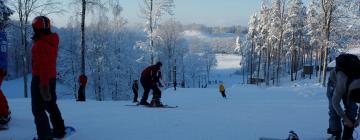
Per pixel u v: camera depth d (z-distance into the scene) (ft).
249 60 286.25
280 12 174.81
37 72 16.74
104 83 165.07
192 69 298.97
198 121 26.45
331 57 186.39
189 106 42.57
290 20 188.03
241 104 49.32
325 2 116.26
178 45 214.28
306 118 29.76
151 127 23.56
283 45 200.75
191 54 309.42
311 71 189.57
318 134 22.16
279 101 61.46
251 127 24.34
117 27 168.04
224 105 45.62
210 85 332.39
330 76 19.35
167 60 203.62
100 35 160.86
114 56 165.27
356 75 16.94
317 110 37.14
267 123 26.37
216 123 25.76
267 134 21.97
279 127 24.59
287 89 102.89
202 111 33.47
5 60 21.59
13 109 32.19
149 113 30.83
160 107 39.42
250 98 81.35
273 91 100.94
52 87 17.79
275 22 183.52
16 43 220.64
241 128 23.84
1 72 21.39
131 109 34.94
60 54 172.04
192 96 89.51
